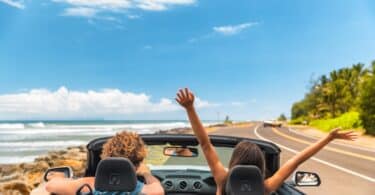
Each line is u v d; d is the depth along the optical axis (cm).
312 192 1147
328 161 1984
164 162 526
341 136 328
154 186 337
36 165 2230
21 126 14288
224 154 480
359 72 10781
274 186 322
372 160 2075
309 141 3678
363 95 5025
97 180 324
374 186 1266
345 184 1295
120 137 338
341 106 11106
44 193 377
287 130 6806
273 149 441
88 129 10788
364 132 5072
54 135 7569
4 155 4016
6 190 1358
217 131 5541
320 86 13488
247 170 310
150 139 486
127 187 322
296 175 477
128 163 324
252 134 4884
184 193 529
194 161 523
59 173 430
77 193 343
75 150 3047
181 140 490
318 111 12119
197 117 318
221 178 322
